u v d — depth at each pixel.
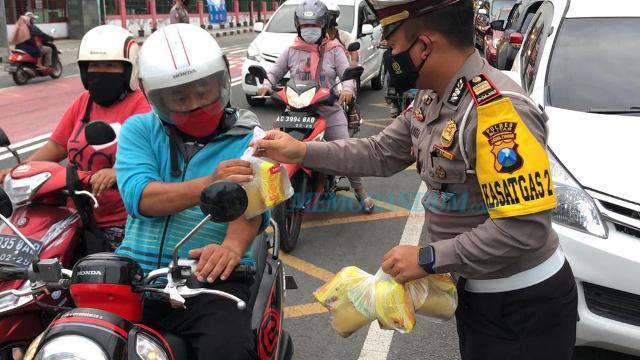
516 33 6.98
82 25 23.28
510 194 1.55
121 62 2.96
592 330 2.82
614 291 2.80
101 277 1.65
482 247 1.61
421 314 1.92
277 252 2.64
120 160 2.14
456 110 1.67
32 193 2.64
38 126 8.51
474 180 1.71
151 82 1.97
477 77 1.63
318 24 4.84
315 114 4.64
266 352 2.22
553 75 4.03
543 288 1.75
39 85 12.34
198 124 2.09
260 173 1.90
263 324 2.23
